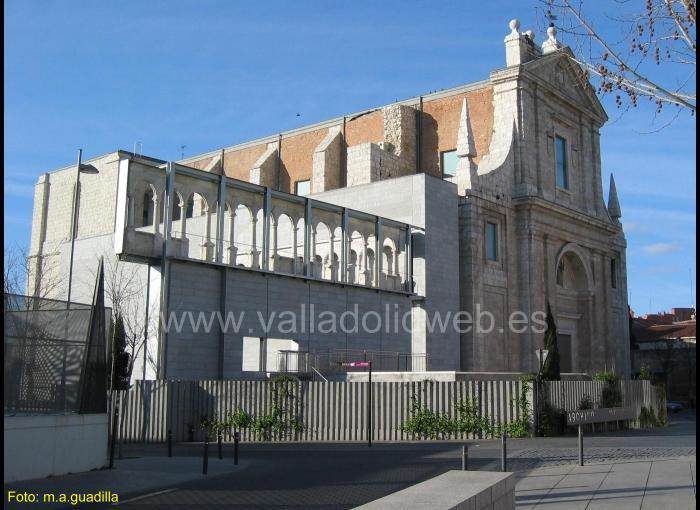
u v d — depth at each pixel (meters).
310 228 37.06
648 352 84.62
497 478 9.29
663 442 25.33
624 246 61.94
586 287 54.97
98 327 18.55
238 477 16.95
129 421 28.52
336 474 17.47
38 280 46.78
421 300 41.84
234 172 70.88
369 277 39.91
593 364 53.97
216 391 28.02
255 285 33.97
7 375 15.77
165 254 30.81
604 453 21.58
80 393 17.73
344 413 27.19
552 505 13.10
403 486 15.52
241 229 45.94
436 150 54.88
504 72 50.34
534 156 50.56
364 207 45.12
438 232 43.19
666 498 13.60
